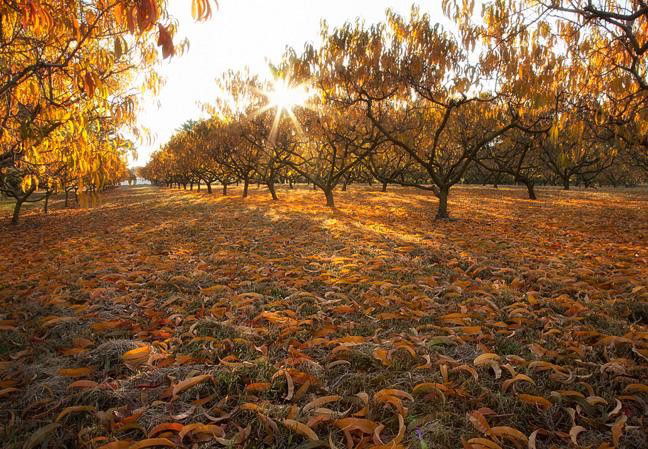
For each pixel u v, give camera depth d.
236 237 8.08
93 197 3.72
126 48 2.33
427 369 2.48
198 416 2.06
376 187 38.16
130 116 4.25
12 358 2.64
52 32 3.04
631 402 2.15
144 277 4.83
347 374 2.46
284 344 2.87
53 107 3.46
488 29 7.05
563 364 2.59
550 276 4.55
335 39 9.77
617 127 5.36
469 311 3.48
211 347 2.80
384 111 12.35
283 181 51.84
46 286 4.38
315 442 1.82
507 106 10.05
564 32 5.75
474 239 7.50
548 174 37.06
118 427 1.94
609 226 9.46
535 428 1.96
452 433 1.89
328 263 5.46
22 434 1.91
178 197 28.09
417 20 9.04
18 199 13.83
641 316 3.35
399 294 4.02
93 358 2.64
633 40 3.80
